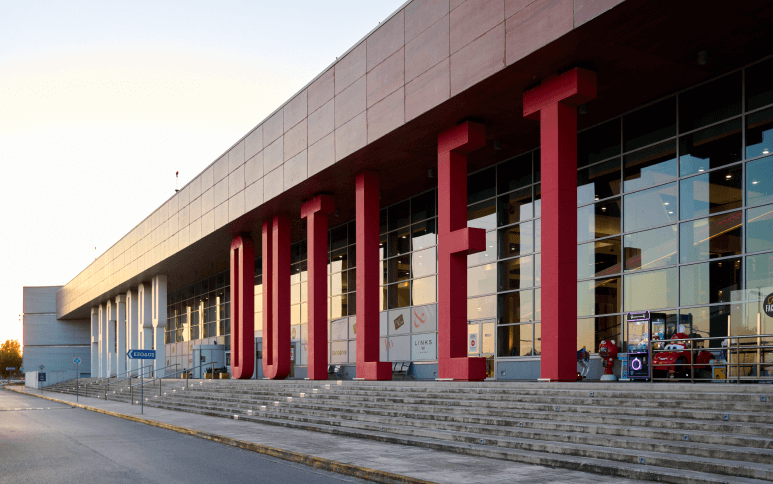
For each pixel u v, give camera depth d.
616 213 22.06
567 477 9.97
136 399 38.56
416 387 20.23
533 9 17.45
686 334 18.50
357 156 25.66
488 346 26.83
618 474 9.90
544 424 13.46
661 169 20.66
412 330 31.41
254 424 20.72
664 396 12.83
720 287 18.62
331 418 19.39
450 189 22.47
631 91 20.12
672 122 20.41
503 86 19.48
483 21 19.20
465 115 21.67
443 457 12.32
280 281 33.81
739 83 18.64
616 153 22.20
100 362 73.31
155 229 49.84
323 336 29.80
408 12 22.61
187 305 63.03
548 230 18.44
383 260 34.06
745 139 18.34
